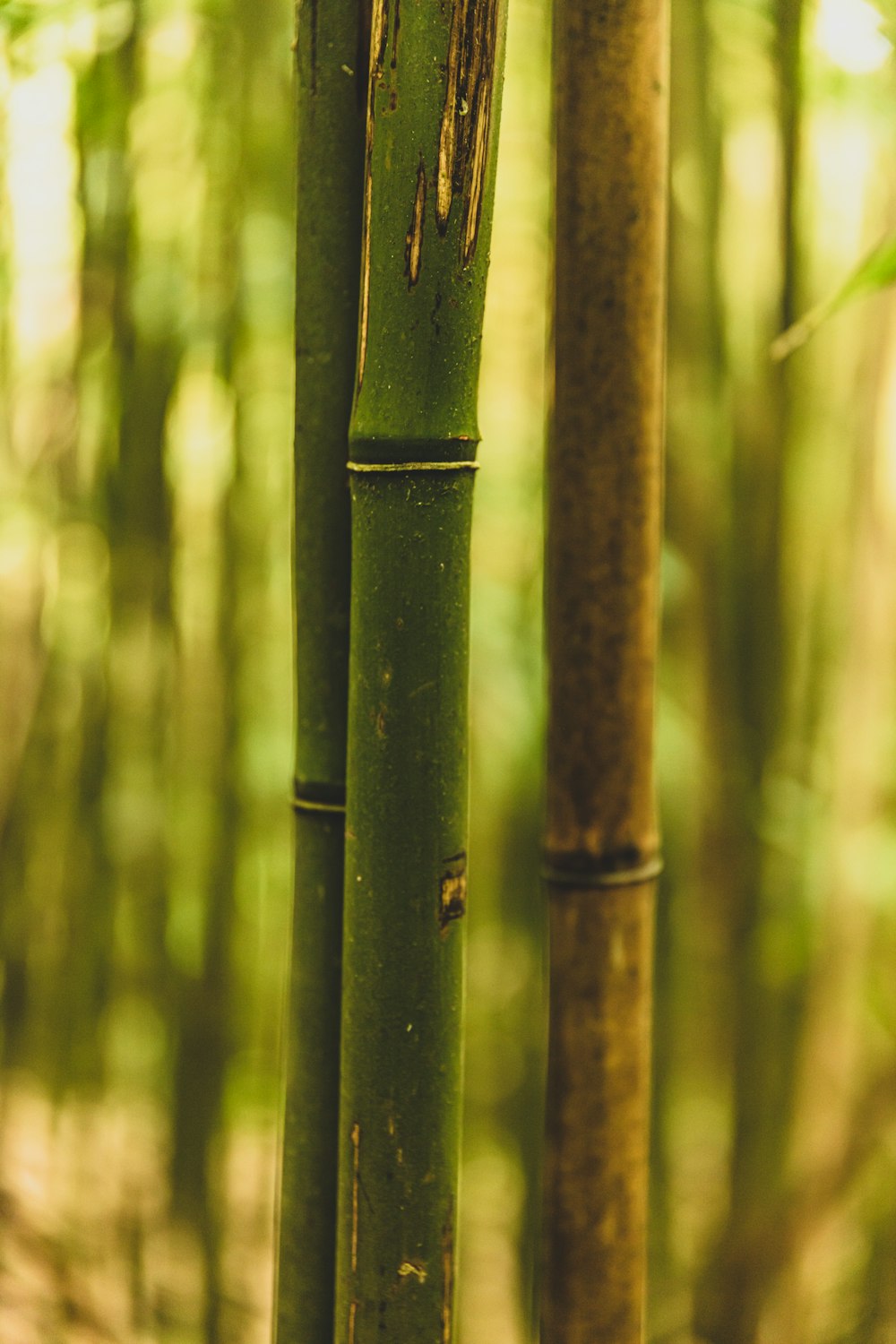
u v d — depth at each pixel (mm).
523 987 2299
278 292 2186
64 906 2416
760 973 2121
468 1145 2617
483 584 2314
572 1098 1319
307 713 1282
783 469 2096
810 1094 2082
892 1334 2039
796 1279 2055
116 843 2338
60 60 1887
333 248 1247
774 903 2287
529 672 2285
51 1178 2371
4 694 2398
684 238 1980
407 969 1222
